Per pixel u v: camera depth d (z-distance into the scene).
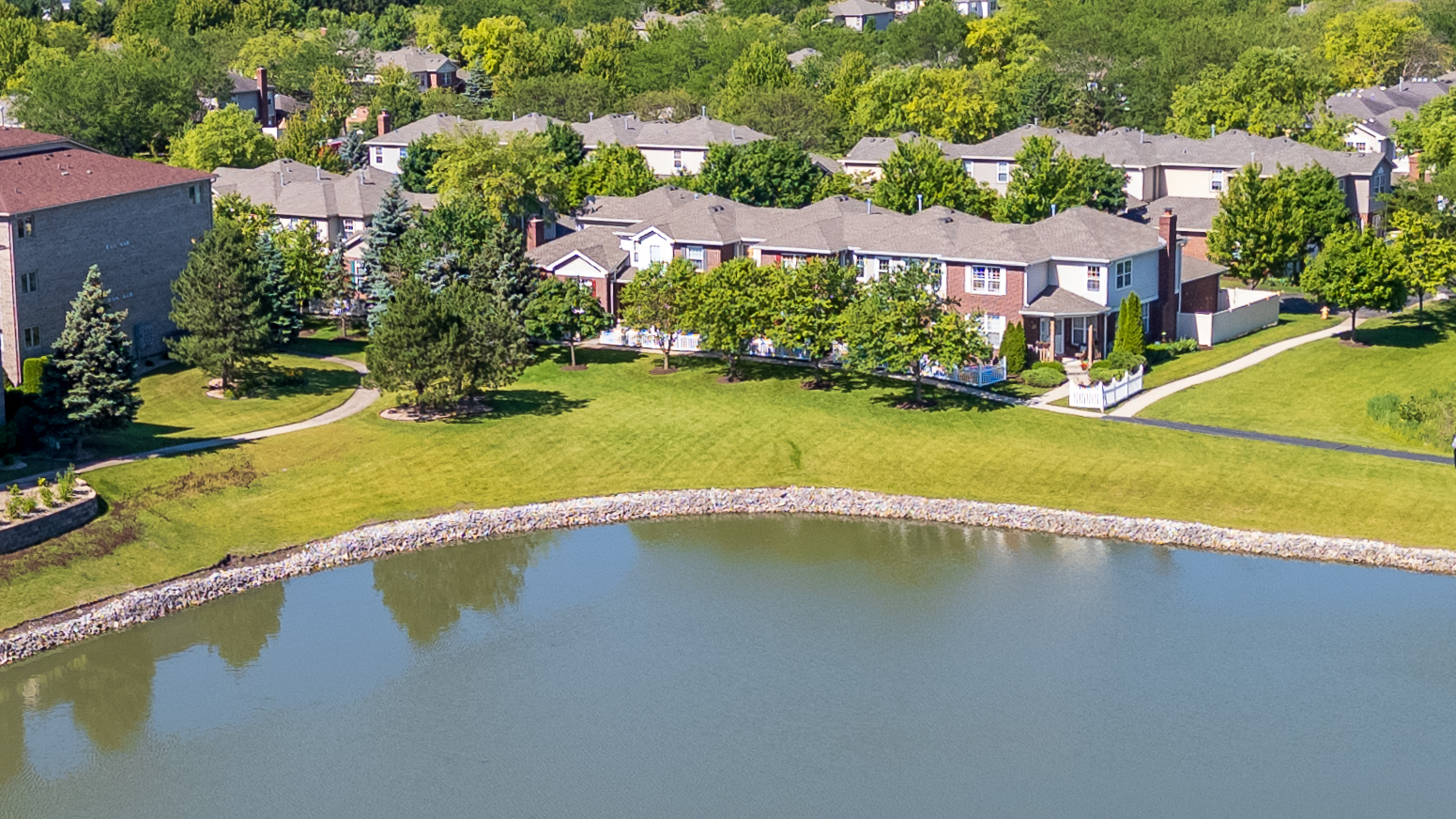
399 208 122.81
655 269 107.06
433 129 176.75
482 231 117.88
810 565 79.81
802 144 181.12
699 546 82.50
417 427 95.19
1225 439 91.25
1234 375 103.50
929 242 111.62
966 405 97.94
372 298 121.12
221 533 81.06
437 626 74.00
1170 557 79.25
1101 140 154.50
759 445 92.69
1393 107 191.25
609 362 110.38
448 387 96.00
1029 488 86.12
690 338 113.12
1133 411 96.75
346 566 80.06
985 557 80.19
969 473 88.19
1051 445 90.94
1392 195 144.75
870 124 186.75
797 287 101.62
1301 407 96.94
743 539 83.31
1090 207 133.62
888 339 95.94
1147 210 139.62
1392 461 87.12
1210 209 138.62
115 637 72.12
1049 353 107.12
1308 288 109.69
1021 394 100.44
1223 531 80.12
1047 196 132.25
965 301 108.88
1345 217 132.00
